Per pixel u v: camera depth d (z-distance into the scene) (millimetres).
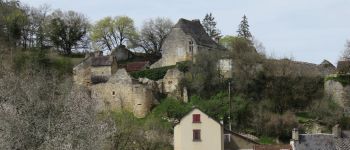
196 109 83938
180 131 83688
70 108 53625
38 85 62062
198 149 83125
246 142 85250
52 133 50219
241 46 113375
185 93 106688
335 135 77562
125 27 143625
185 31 118750
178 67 110562
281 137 98125
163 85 109688
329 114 102688
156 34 142625
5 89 59125
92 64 112375
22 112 52094
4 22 127312
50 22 138250
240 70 106938
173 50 118875
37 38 133250
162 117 102625
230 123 100500
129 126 84375
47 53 118688
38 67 104750
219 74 107812
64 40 138750
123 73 106938
